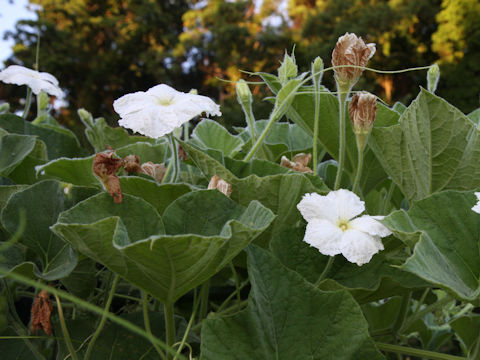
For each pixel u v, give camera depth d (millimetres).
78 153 768
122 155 736
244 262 527
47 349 536
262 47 9180
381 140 557
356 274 489
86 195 469
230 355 380
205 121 790
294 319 393
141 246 342
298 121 666
